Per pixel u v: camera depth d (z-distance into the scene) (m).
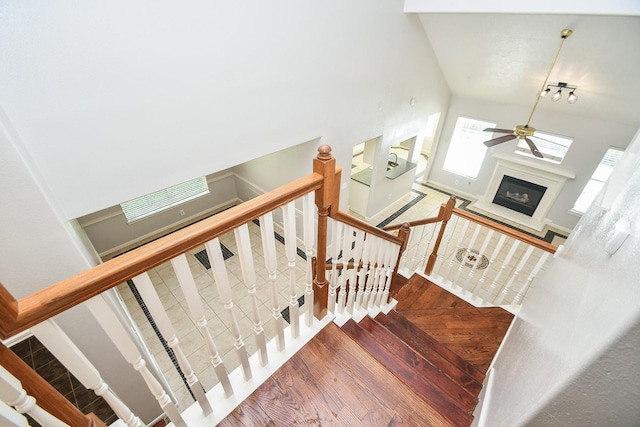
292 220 1.19
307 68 3.26
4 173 1.53
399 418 1.28
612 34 3.34
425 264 3.48
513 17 3.72
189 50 2.32
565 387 0.68
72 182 2.11
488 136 6.84
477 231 2.63
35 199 1.66
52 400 0.80
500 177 6.83
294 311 1.46
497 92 5.85
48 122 1.87
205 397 1.19
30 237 1.71
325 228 1.37
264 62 2.84
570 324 0.84
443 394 1.61
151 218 5.73
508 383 1.21
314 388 1.37
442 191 7.87
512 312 2.62
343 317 1.93
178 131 2.52
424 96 5.82
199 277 4.73
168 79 2.29
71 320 1.84
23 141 1.80
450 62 5.43
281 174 5.10
